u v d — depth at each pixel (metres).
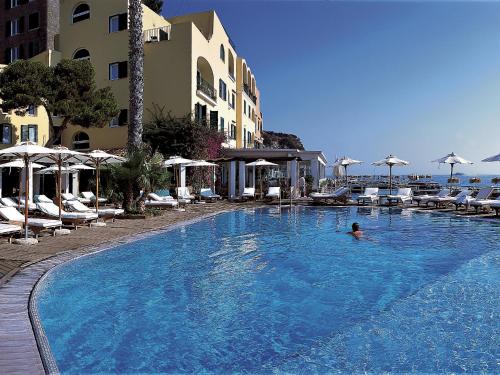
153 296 7.07
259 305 6.64
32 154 10.94
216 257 10.22
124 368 4.53
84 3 32.56
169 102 30.20
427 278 8.14
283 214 20.72
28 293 6.65
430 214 20.27
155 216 18.39
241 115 45.47
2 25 41.09
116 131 31.36
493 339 5.19
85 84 27.45
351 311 6.31
